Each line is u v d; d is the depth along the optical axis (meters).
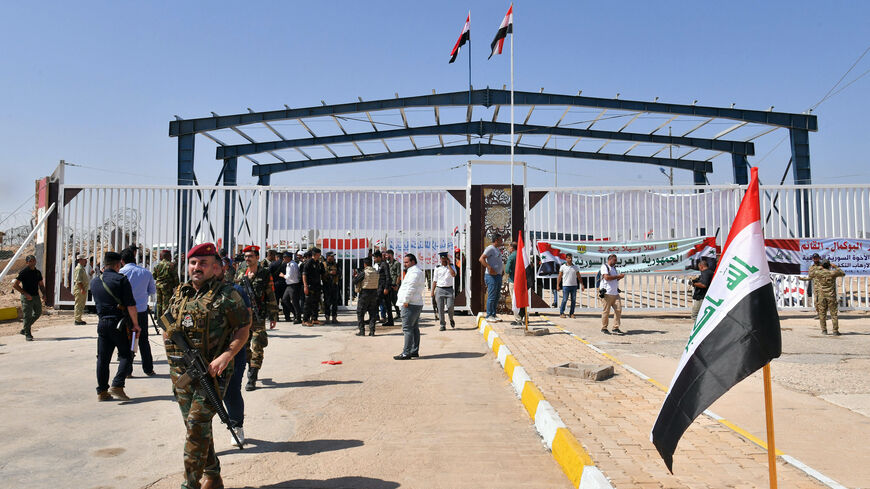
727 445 4.91
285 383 8.12
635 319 15.39
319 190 16.70
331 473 4.67
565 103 22.12
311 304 14.35
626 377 7.58
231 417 5.38
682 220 16.27
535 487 4.36
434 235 16.47
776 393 7.14
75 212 16.64
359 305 12.81
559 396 6.50
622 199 16.33
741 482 4.04
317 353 10.61
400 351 10.80
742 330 3.30
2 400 7.18
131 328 7.20
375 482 4.47
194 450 4.04
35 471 4.76
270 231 16.62
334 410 6.66
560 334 11.80
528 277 16.25
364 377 8.50
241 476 4.61
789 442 5.23
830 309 12.39
